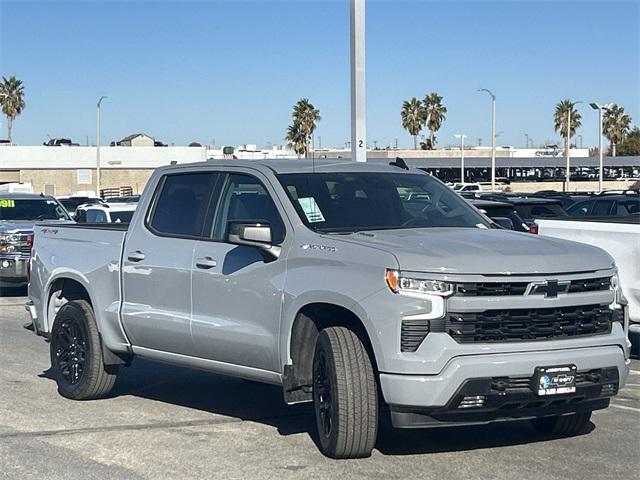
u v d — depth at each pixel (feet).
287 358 21.74
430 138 293.02
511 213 52.19
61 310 28.53
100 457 21.98
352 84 49.06
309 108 195.11
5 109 279.08
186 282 24.31
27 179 227.81
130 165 233.55
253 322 22.61
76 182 230.89
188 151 236.22
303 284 21.24
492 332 19.34
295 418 25.77
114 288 26.73
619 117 273.54
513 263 19.61
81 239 28.30
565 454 21.91
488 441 23.00
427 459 21.42
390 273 19.49
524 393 19.29
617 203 67.15
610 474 20.38
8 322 45.93
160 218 25.94
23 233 56.24
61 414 26.37
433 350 18.98
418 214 23.80
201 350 24.17
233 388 30.01
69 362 28.40
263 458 21.70
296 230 22.13
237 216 23.84
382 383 19.47
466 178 256.93
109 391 27.96
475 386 19.02
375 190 23.98
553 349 19.69
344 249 20.77
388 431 23.93
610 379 20.29
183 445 22.98
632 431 24.14
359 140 49.06
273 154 184.03
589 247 21.49
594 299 20.34
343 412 20.24
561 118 259.19
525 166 244.22
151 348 25.88
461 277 19.21
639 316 33.12
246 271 22.76
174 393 29.25
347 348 20.34
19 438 23.68
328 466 20.89
